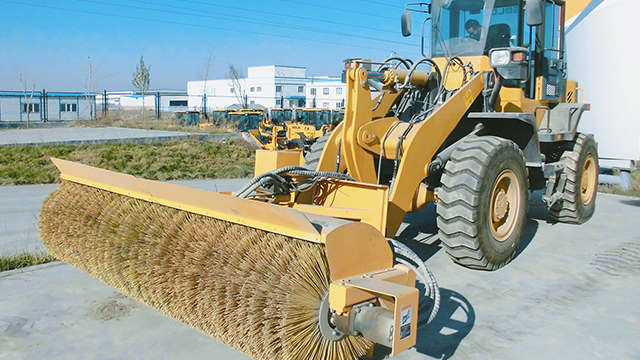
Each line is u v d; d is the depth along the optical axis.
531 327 3.28
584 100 8.58
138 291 3.31
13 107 32.88
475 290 3.90
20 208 6.77
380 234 2.57
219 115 21.12
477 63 4.91
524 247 5.10
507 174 4.30
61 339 3.06
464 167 4.05
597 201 7.78
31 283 3.95
